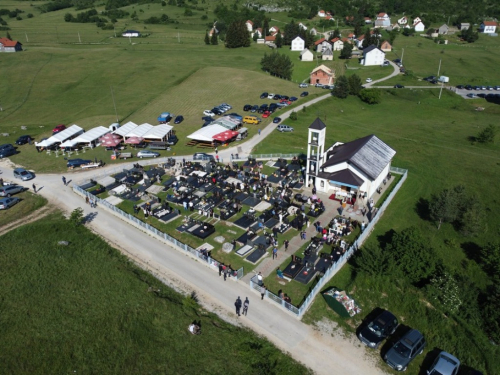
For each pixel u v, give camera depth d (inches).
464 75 6186.0
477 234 2201.0
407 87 5369.1
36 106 4532.5
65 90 4982.8
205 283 1674.5
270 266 1763.0
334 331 1449.3
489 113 4645.7
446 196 2203.5
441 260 1845.5
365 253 1749.5
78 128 3442.4
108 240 1983.3
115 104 4461.1
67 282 1672.0
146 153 3009.4
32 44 7244.1
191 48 7263.8
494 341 1528.1
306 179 2432.3
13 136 3641.7
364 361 1341.0
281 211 2138.3
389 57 7086.6
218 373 1267.2
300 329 1449.3
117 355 1327.5
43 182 2628.0
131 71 5620.1
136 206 2204.7
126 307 1525.6
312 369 1300.4
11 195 2432.3
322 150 2400.3
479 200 2347.4
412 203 2431.1
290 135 3440.0
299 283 1656.0
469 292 1690.5
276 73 5536.4
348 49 6791.3
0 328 1433.3
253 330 1439.5
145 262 1815.9
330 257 1781.5
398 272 1705.2
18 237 2016.5
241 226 2049.7
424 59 6968.5
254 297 1592.0
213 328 1437.0
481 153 3191.4
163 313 1497.3
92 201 2306.8
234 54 6840.6
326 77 5383.9
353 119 4143.7
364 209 2228.1
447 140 3506.4
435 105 4837.6
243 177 2549.2
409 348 1336.1
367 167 2293.3
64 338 1390.3
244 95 4571.9
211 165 2699.3
